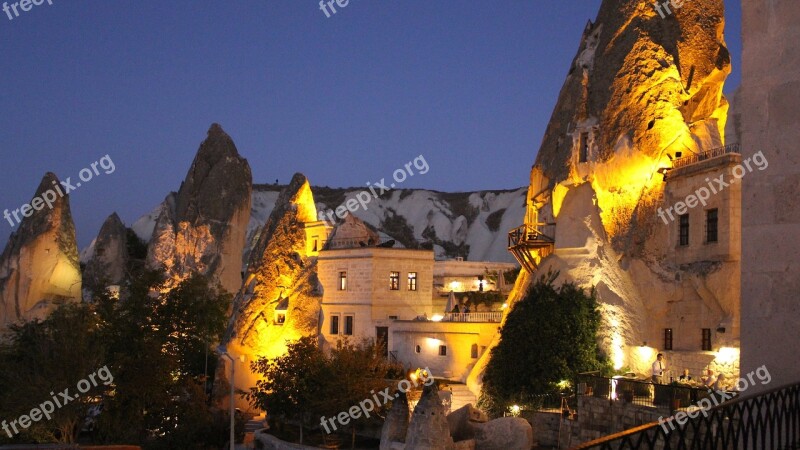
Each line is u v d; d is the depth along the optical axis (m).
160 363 42.94
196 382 49.81
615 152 37.62
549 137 43.16
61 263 75.56
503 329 38.59
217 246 75.50
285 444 40.44
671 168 34.59
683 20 39.06
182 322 50.47
